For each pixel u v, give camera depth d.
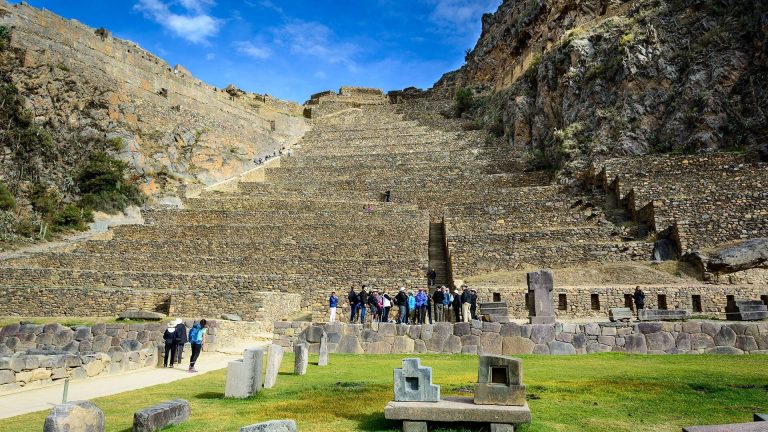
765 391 9.98
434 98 89.44
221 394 10.97
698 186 32.47
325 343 15.47
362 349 17.69
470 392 10.02
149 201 43.97
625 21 47.78
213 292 26.31
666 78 40.91
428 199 44.06
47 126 40.91
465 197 43.12
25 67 41.78
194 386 12.17
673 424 7.93
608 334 16.33
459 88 85.50
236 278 29.69
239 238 37.00
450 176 49.22
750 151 34.09
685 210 29.41
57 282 29.44
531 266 30.16
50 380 12.91
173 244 34.34
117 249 34.47
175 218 40.19
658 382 10.96
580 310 24.09
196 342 15.95
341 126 77.69
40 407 10.17
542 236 31.64
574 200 36.22
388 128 73.56
